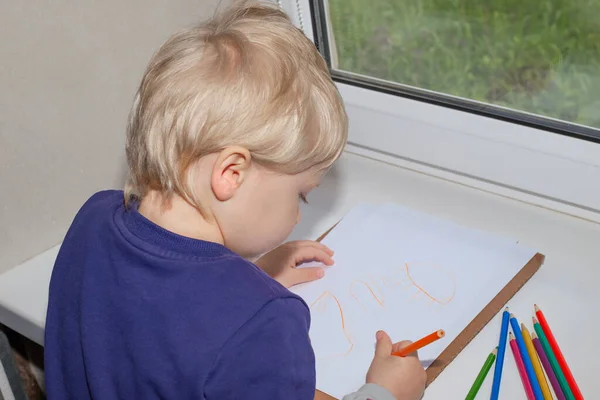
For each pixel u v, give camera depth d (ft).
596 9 2.95
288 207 2.41
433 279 3.09
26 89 3.05
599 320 2.91
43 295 3.20
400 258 3.21
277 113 2.19
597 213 3.36
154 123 2.27
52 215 3.38
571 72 3.15
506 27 3.22
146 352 2.21
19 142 3.12
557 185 3.34
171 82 2.25
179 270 2.21
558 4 3.04
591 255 3.23
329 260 3.21
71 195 3.41
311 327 2.93
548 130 3.26
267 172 2.30
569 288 3.07
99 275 2.36
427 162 3.67
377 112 3.66
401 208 3.49
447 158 3.59
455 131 3.48
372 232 3.36
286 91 2.21
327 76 2.37
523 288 3.07
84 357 2.37
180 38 2.37
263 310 2.18
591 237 3.33
